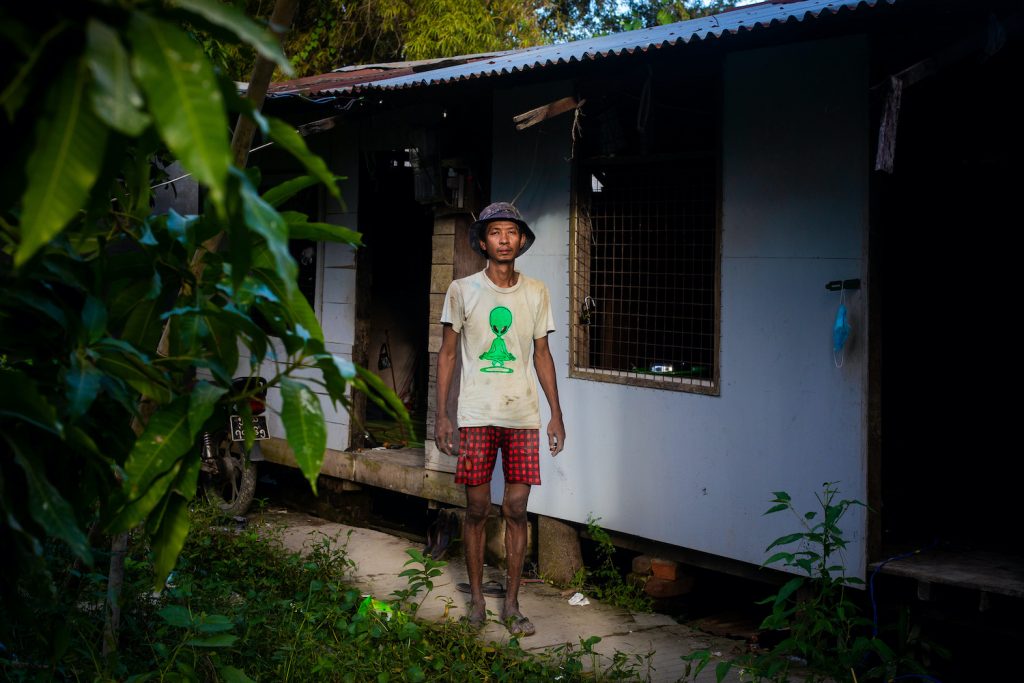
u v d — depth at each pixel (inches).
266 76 88.0
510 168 254.1
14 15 45.1
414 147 272.4
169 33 42.7
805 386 195.5
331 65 650.8
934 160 234.7
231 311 64.1
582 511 237.0
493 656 179.8
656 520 222.1
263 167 339.0
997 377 243.0
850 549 187.8
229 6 52.8
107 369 65.2
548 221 244.7
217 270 69.9
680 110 231.3
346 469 302.0
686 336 230.1
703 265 224.2
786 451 198.5
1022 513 221.1
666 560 223.5
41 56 44.8
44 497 55.9
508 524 204.7
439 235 275.6
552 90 240.2
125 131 41.2
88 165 42.2
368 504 310.7
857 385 187.2
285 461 303.9
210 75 42.2
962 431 246.8
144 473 61.6
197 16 53.8
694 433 214.5
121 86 41.8
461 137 274.2
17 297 60.0
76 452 67.9
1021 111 216.4
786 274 198.4
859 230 186.5
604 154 230.8
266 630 175.6
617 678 171.8
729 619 220.1
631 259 227.8
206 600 185.9
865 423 185.8
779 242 199.5
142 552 195.5
